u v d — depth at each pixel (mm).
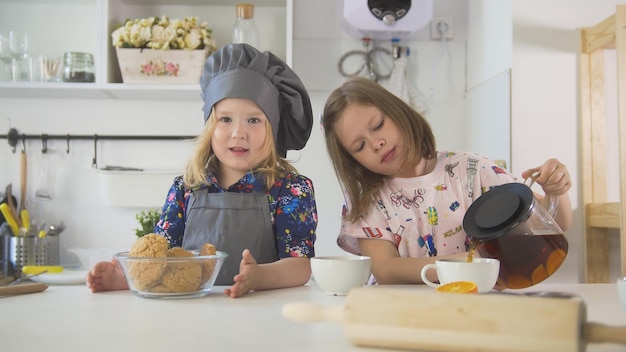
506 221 868
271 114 1288
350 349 502
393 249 1367
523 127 1950
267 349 505
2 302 830
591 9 1974
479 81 2234
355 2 2096
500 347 443
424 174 1445
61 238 2244
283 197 1274
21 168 2229
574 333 423
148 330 599
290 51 2100
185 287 856
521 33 1959
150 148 2277
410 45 2350
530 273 871
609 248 1913
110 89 2061
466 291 669
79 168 2264
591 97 1949
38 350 512
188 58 2027
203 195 1257
